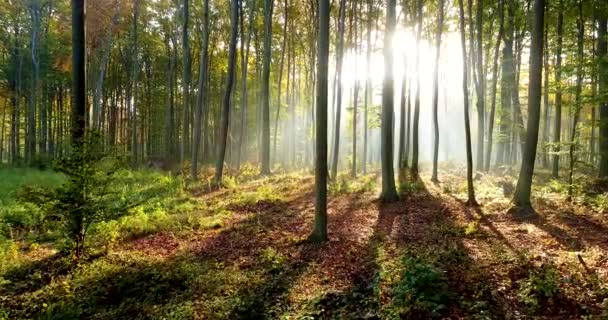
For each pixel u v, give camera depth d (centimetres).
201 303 662
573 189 1382
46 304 675
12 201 1384
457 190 1567
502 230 992
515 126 2069
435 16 2327
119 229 1100
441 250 830
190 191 1880
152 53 3941
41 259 879
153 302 686
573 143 1327
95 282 745
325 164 970
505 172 2133
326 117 950
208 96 3847
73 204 825
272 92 4300
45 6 3123
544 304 596
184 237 1072
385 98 1397
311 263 825
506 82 2261
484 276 688
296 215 1276
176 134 4266
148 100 4088
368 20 2303
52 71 3434
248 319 614
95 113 2822
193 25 3269
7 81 3534
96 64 3434
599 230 955
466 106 1280
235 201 1533
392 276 712
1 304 683
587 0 1591
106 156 874
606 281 639
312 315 605
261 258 870
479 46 2112
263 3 2864
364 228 1087
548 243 861
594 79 1377
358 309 615
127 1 2858
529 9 2041
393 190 1414
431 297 613
